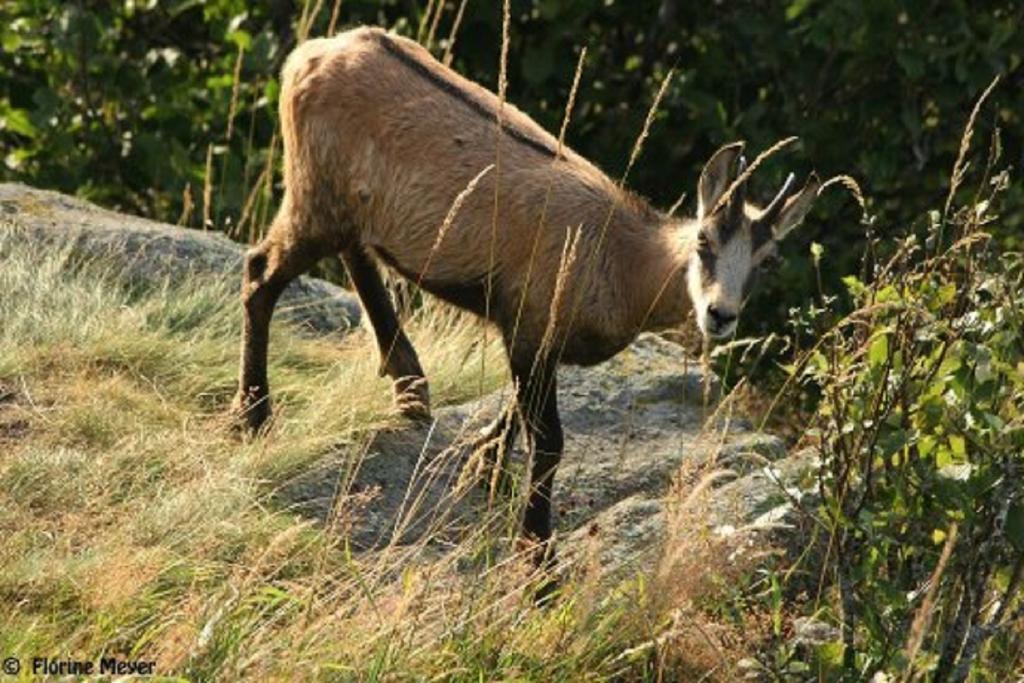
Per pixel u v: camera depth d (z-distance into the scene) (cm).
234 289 1337
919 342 945
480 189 1128
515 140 1148
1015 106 1744
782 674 929
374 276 1213
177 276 1341
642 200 1173
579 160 1176
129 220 1428
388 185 1145
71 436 1093
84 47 1728
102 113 1767
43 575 926
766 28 1716
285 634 886
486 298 1141
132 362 1205
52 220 1370
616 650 955
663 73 1808
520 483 1145
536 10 1727
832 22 1648
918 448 964
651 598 953
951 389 959
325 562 970
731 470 1061
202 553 977
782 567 1032
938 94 1703
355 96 1148
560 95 1766
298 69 1176
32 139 1811
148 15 1884
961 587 978
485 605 938
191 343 1238
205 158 1744
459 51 1744
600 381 1305
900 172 1806
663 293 1142
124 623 908
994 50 1675
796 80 1723
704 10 1798
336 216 1173
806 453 1113
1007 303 953
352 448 1144
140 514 995
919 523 977
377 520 1090
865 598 962
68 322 1215
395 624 886
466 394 1284
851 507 970
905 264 977
